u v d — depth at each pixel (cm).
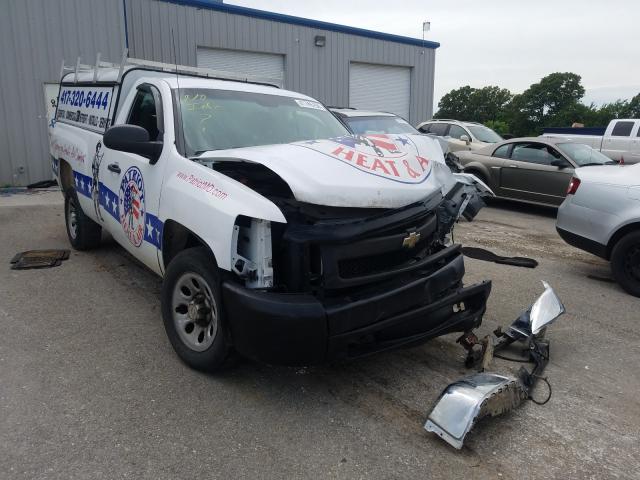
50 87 1288
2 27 1219
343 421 316
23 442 288
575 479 271
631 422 323
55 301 499
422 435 304
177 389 346
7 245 705
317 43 1819
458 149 1347
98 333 430
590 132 2105
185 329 375
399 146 386
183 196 353
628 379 378
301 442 295
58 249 682
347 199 309
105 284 549
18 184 1291
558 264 685
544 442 300
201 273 341
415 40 2105
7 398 331
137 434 297
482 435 306
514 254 735
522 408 336
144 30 1471
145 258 431
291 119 461
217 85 458
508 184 1085
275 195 331
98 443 289
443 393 299
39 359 383
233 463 276
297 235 308
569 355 415
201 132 402
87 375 362
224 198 322
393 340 333
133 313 473
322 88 1878
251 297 302
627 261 564
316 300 300
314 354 301
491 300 534
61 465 270
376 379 368
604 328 471
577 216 602
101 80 573
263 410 325
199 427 306
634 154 1565
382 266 332
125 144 382
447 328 359
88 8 1295
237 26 1633
